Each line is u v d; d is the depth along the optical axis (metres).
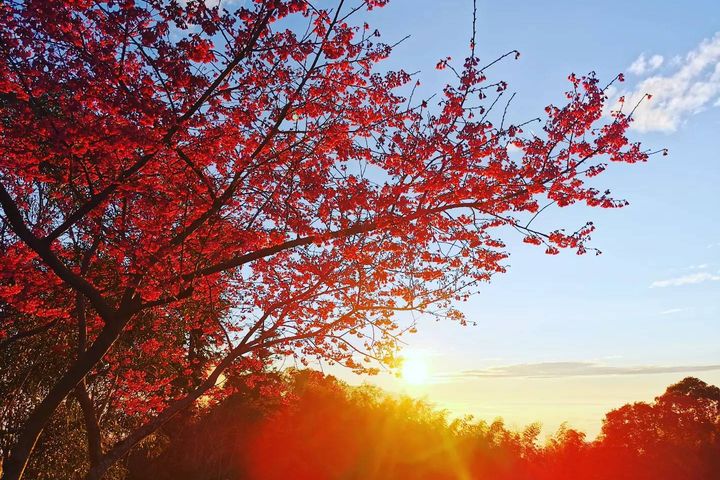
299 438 32.66
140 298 9.97
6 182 11.95
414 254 11.55
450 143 9.73
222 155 10.40
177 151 9.20
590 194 9.88
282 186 10.16
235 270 14.44
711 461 42.72
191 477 26.81
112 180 9.38
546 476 39.88
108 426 17.64
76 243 13.34
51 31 8.38
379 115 10.64
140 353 15.96
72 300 12.96
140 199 10.48
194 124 8.98
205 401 16.41
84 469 15.99
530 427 41.44
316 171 10.28
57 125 8.05
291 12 9.09
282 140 10.70
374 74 10.33
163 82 8.87
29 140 8.65
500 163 9.91
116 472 17.66
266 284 14.16
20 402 14.77
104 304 9.52
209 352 17.22
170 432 26.84
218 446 27.59
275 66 9.64
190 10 8.57
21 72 8.45
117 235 10.15
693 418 46.03
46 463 14.81
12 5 8.37
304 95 10.01
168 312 15.51
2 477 8.82
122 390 15.83
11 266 9.92
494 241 11.25
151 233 10.27
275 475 31.12
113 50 9.02
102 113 9.07
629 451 43.31
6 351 14.21
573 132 10.08
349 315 13.05
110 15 8.48
